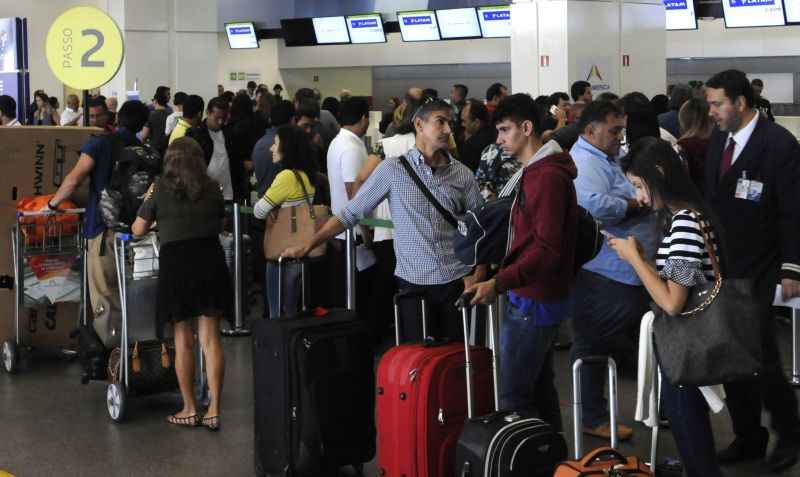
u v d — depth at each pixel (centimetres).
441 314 483
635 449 520
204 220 559
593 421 536
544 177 400
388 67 2692
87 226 647
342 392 457
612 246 396
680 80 2262
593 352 522
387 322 746
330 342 453
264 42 2839
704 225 381
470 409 406
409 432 413
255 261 923
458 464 390
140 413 610
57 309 737
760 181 470
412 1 2594
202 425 580
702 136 611
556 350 734
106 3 2094
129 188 606
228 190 917
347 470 500
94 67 798
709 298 379
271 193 675
